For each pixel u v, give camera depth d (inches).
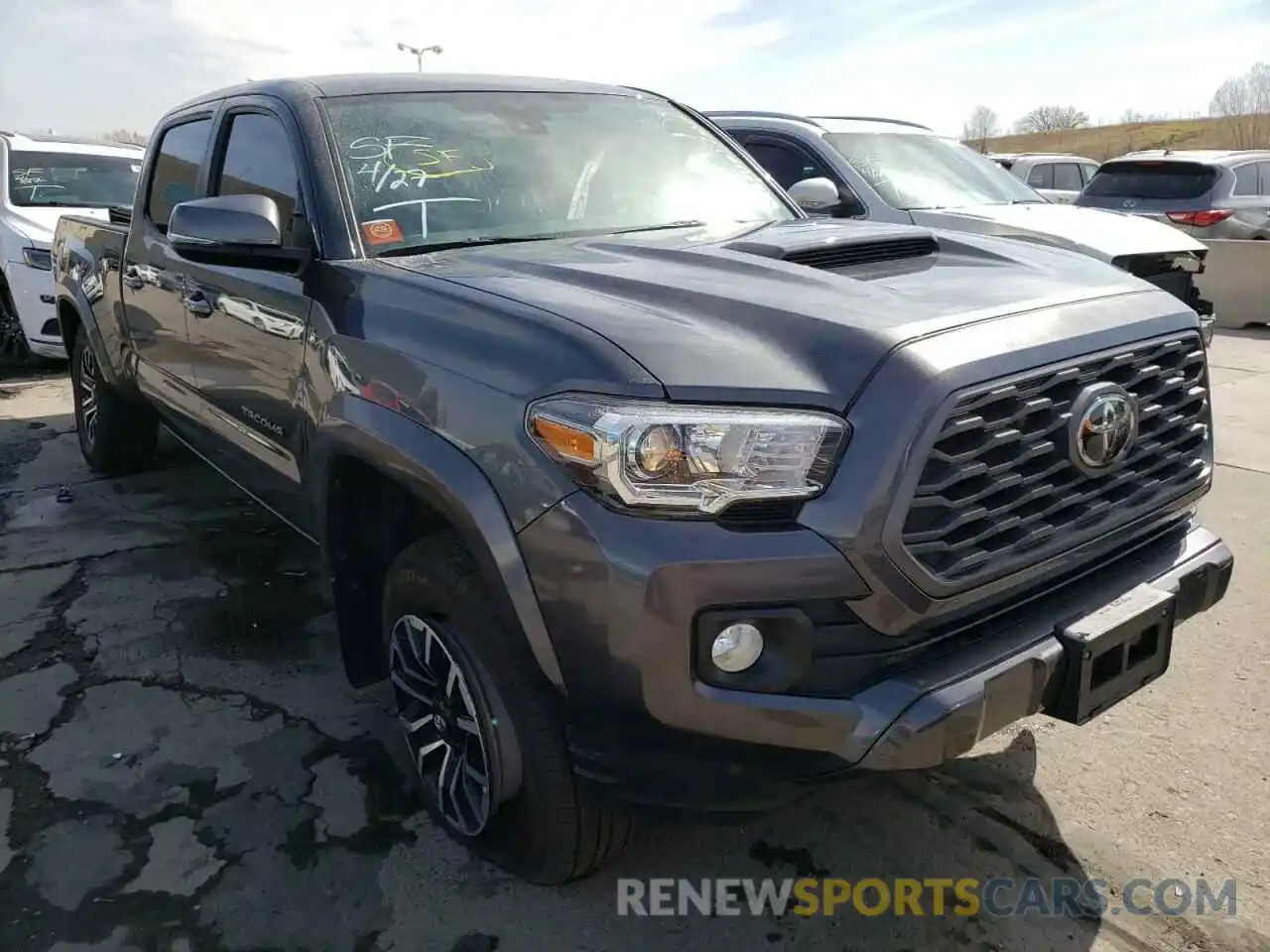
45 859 99.1
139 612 151.5
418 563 92.7
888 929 91.3
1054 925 91.4
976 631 82.0
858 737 73.8
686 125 147.6
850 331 77.4
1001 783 111.2
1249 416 260.4
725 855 101.1
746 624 72.7
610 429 72.7
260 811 106.6
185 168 153.9
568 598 75.5
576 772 81.4
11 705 126.3
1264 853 99.6
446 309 90.5
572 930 91.3
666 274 93.4
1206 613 149.0
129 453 212.1
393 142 120.6
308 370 106.1
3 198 313.9
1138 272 239.3
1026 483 81.3
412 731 103.2
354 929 91.1
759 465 72.1
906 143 272.2
